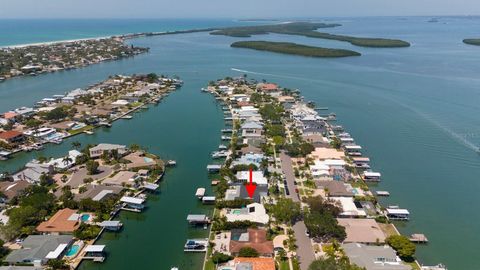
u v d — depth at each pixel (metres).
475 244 97.88
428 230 103.69
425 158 150.75
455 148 160.88
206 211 112.25
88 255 90.62
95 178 128.12
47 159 144.88
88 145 154.00
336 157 146.25
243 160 141.38
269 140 169.25
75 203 109.44
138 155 148.00
